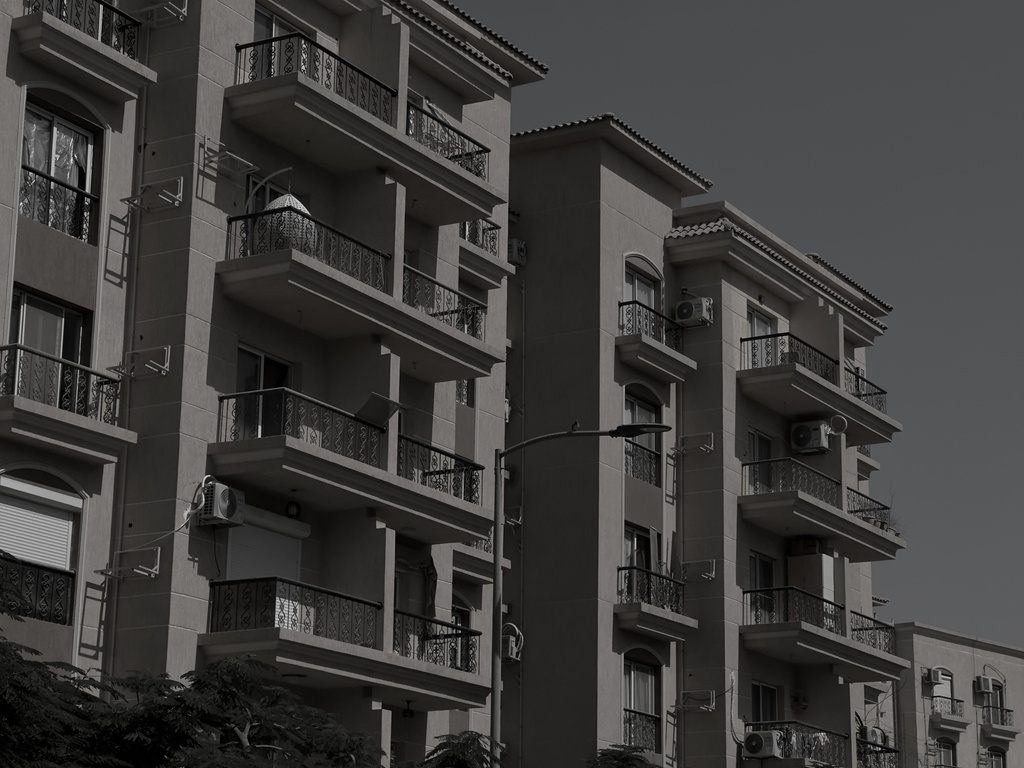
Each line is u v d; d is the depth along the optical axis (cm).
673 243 4275
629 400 4069
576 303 3997
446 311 3306
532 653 3828
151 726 2205
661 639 3988
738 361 4309
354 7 3284
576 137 4088
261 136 3039
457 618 3522
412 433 3341
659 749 3950
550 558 3866
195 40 2909
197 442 2789
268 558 2939
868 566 5216
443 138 3509
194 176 2850
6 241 2578
